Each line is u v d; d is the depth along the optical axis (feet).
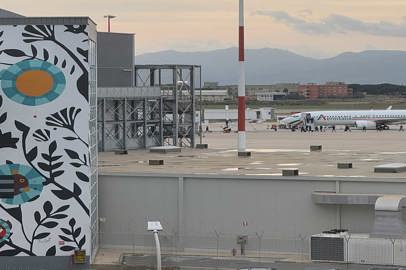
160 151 579.48
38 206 347.56
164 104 643.86
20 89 345.72
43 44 345.92
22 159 346.74
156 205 385.70
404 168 418.51
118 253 375.04
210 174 379.55
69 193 347.36
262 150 643.45
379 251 334.85
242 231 376.48
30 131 346.33
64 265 346.74
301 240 366.22
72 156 347.15
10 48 345.72
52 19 345.51
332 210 366.84
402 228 340.39
